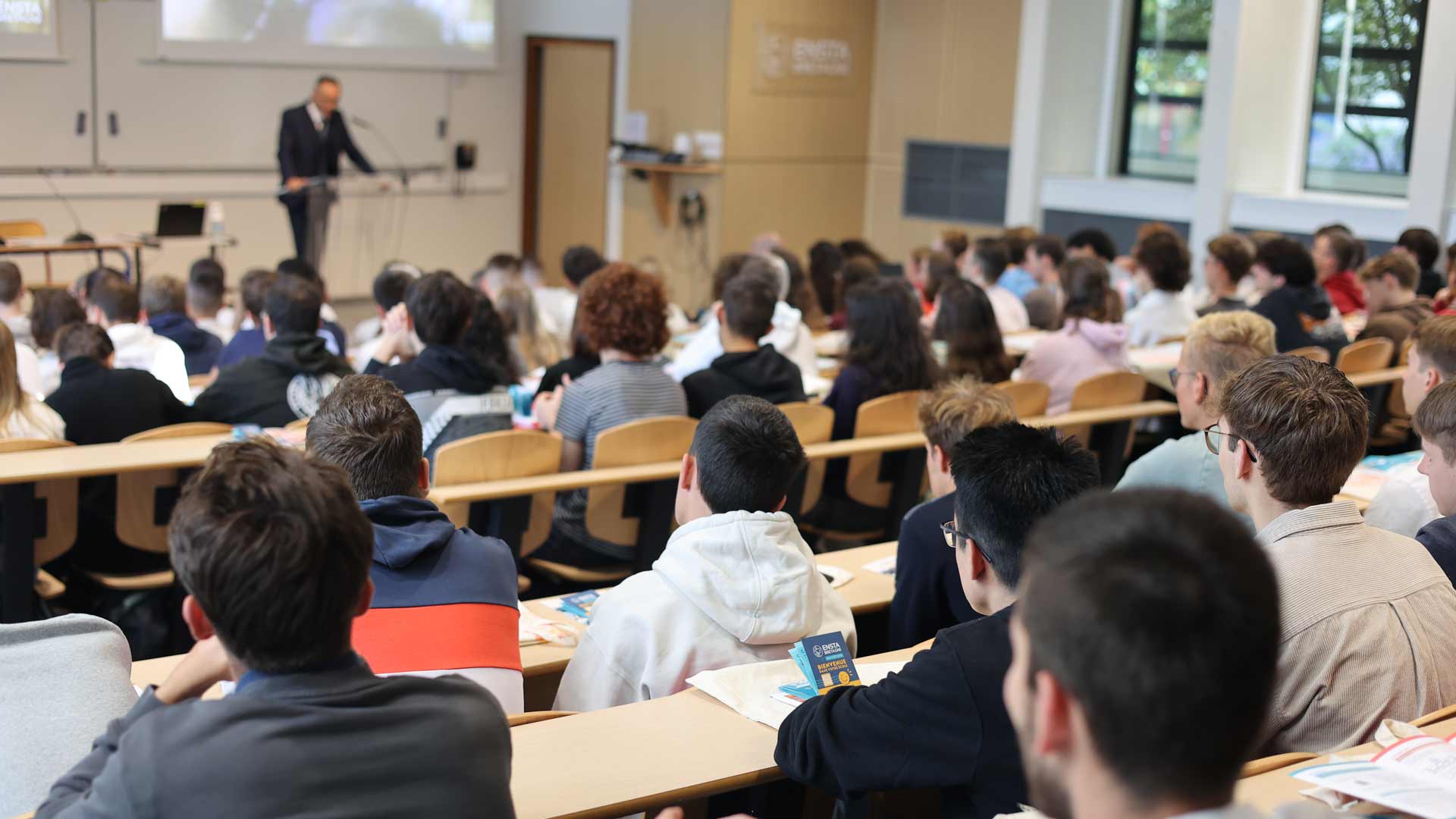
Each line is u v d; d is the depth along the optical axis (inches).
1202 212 365.4
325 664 49.3
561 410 144.7
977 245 256.5
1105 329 185.2
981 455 72.0
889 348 158.2
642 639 81.9
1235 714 31.2
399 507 74.1
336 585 48.8
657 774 67.9
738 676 79.2
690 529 83.5
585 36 435.8
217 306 217.9
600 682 82.8
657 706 76.7
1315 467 72.7
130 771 45.6
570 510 140.6
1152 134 396.5
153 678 83.6
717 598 81.9
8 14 333.1
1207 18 379.9
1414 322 203.8
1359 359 192.9
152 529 134.3
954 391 103.2
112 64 352.2
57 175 347.6
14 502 122.1
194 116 369.1
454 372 139.1
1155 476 109.0
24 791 59.5
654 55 422.6
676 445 138.6
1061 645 32.0
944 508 94.6
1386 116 353.1
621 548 141.3
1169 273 228.5
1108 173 404.8
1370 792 57.2
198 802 45.4
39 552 130.3
